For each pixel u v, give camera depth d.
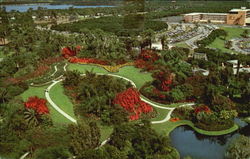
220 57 131.00
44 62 119.69
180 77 97.62
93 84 89.81
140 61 122.31
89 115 75.94
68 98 85.88
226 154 58.12
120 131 62.91
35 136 63.12
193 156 61.69
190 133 72.75
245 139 58.12
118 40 145.12
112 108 76.31
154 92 91.12
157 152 58.66
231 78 97.50
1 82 94.44
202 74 106.00
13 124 64.50
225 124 73.81
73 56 132.00
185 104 86.94
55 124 70.44
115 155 55.41
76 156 56.72
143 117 77.62
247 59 121.31
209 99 84.56
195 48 159.00
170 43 179.38
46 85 95.31
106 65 119.94
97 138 62.16
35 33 171.12
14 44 140.50
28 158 57.47
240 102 87.25
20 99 81.12
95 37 142.62
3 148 59.22
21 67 109.94
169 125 74.88
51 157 56.97
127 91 81.62
